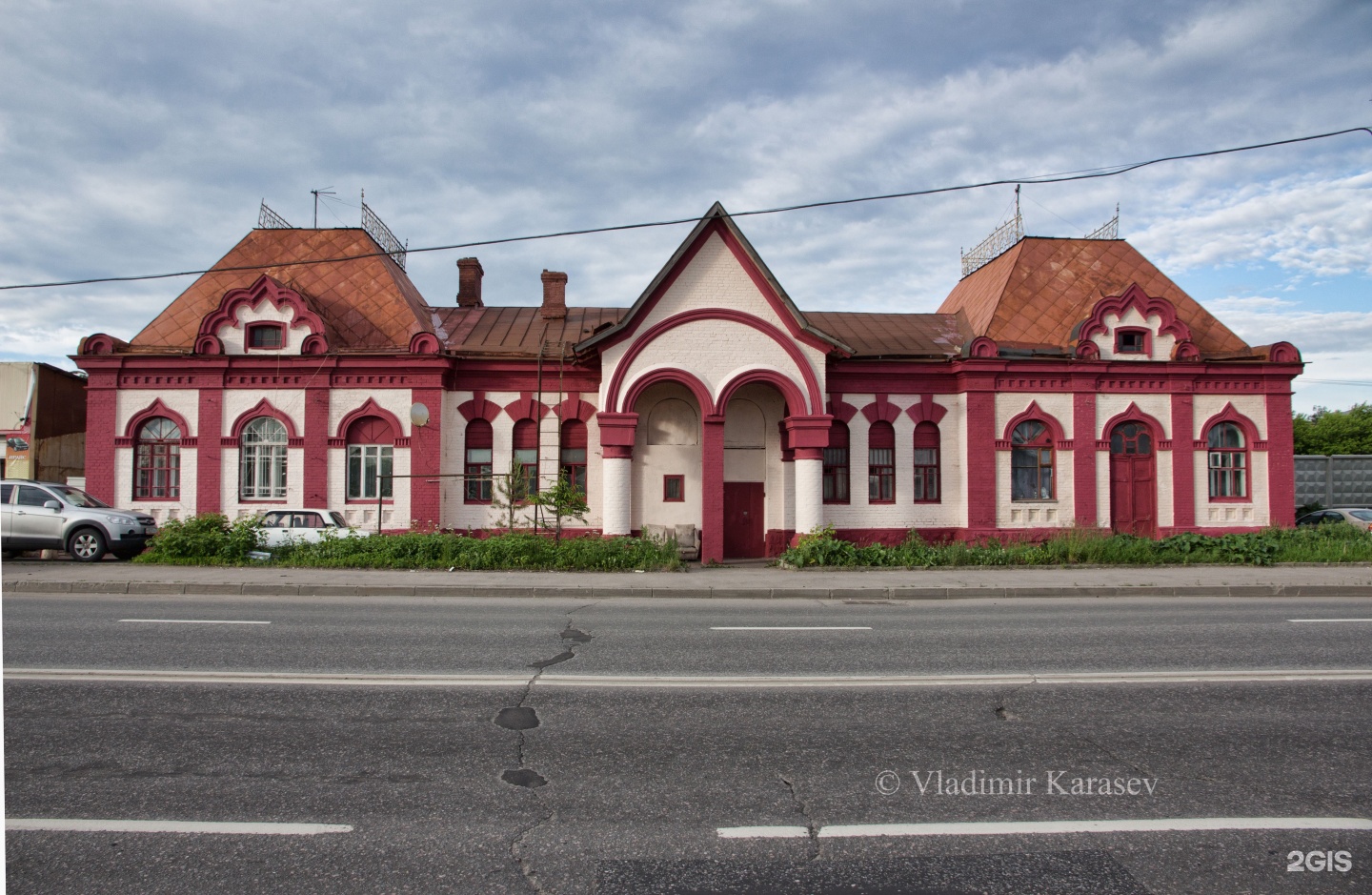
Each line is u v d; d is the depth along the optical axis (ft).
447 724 21.07
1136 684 25.55
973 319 84.07
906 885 13.14
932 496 74.64
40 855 13.87
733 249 68.18
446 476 69.72
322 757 18.70
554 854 14.10
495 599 46.62
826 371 72.59
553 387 72.90
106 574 51.75
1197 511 74.95
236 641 31.40
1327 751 19.53
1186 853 14.33
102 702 22.77
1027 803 16.40
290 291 70.64
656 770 18.06
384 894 12.72
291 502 69.67
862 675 26.73
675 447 72.95
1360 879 13.44
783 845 14.51
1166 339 76.02
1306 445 148.97
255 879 13.15
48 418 81.10
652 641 32.65
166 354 69.46
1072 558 60.75
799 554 60.75
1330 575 55.72
